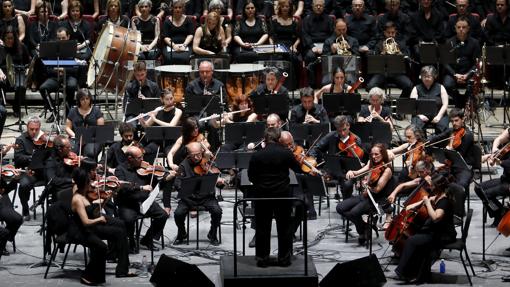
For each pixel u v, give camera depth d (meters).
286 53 35.19
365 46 35.41
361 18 35.97
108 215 23.12
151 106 29.72
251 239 25.75
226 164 25.62
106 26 33.44
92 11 37.81
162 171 25.17
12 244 25.12
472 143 27.50
